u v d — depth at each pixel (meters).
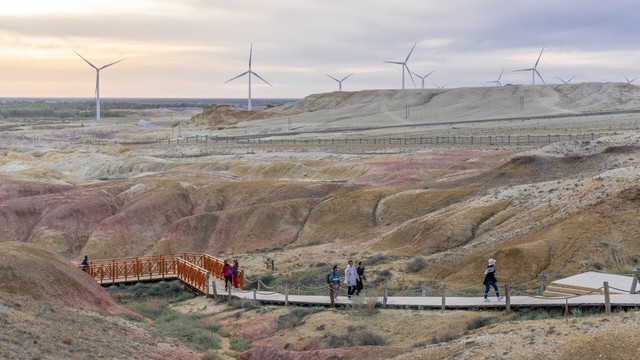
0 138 195.50
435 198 55.47
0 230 67.00
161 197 71.44
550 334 17.89
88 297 27.44
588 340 16.44
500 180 60.44
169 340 23.33
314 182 74.75
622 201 33.69
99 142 186.25
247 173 94.44
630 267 27.88
